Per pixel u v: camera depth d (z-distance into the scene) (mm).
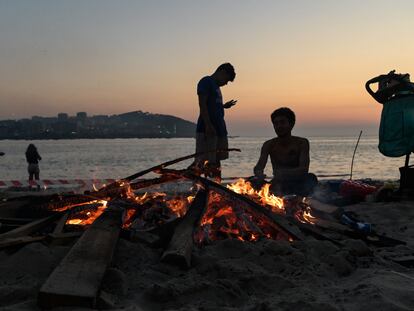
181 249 3504
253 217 4844
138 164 54031
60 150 136375
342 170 34344
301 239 4238
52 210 5055
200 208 4457
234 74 7930
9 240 3775
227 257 3701
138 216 4609
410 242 5020
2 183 13055
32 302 2691
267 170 32219
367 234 4941
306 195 6594
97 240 3408
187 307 2732
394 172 31672
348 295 2947
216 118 7699
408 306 2799
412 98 8773
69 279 2775
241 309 2715
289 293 3020
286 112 6684
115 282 3021
